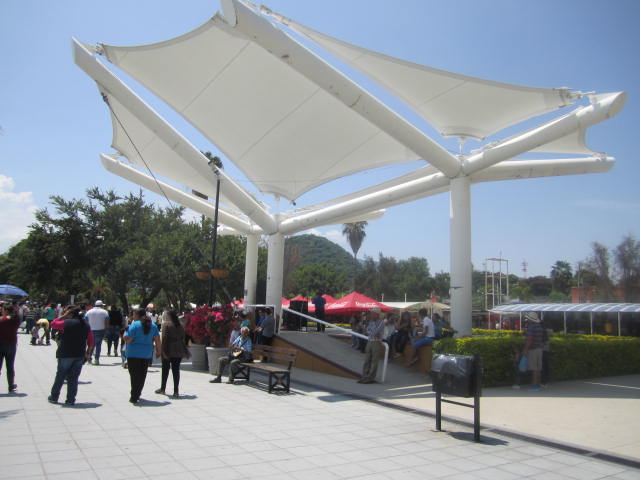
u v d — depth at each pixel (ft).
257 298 114.42
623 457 17.56
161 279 102.42
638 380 41.83
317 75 32.73
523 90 36.73
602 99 34.73
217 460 15.83
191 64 42.93
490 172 44.16
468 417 24.12
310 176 59.26
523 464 16.69
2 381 30.71
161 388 28.19
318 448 17.83
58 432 18.67
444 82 37.45
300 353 45.21
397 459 16.81
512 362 36.14
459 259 41.06
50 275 112.27
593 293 173.27
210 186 56.59
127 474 14.08
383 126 36.70
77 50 38.17
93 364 40.88
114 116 46.55
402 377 38.83
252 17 29.73
